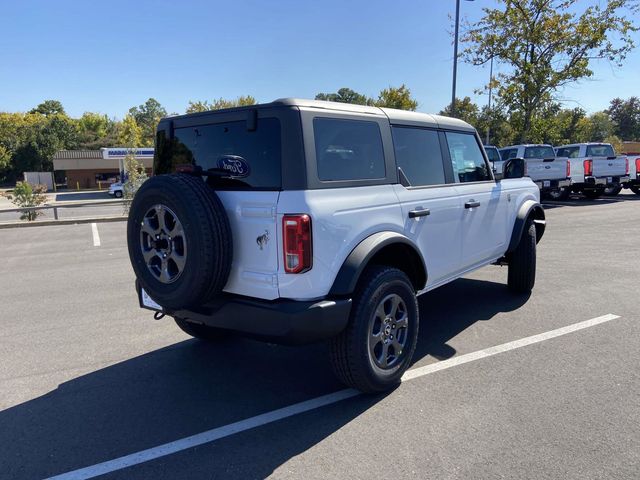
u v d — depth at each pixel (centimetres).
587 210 1542
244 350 477
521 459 286
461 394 367
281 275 321
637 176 1989
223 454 302
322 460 292
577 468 276
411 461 288
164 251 344
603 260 818
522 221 582
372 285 350
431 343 471
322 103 345
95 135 9119
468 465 282
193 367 437
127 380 412
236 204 337
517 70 2166
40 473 287
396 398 366
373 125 381
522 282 613
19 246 1153
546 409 341
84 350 480
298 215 313
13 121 7825
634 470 274
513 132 2370
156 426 337
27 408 366
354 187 353
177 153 397
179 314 377
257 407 361
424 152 441
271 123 330
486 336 484
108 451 308
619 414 333
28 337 518
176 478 280
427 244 425
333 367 358
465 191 480
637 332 486
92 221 1616
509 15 2073
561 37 2025
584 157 1820
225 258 328
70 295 688
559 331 493
